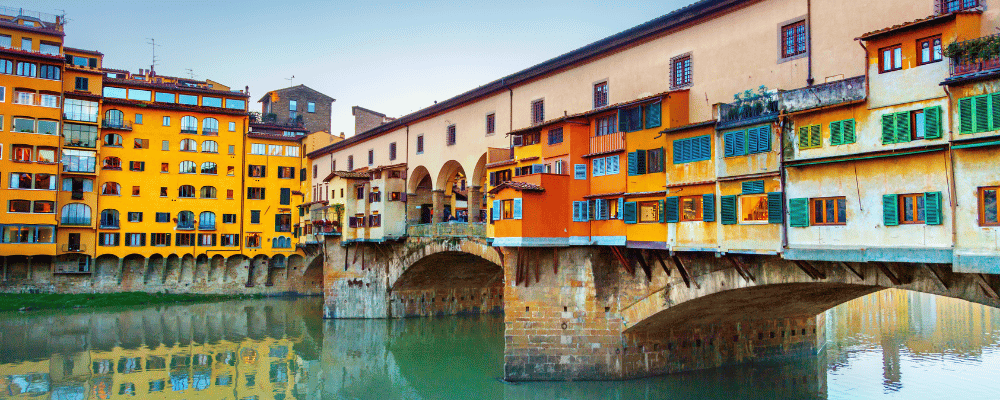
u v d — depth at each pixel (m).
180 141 69.19
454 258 47.75
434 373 37.00
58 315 56.19
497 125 39.09
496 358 40.59
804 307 33.59
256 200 72.38
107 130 65.31
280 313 60.16
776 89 23.69
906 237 18.83
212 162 70.50
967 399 29.47
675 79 28.33
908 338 45.81
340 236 55.72
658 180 26.94
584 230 30.39
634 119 28.25
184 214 68.88
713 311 30.66
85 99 63.28
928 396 30.11
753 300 28.94
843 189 20.36
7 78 58.75
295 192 74.06
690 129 25.16
